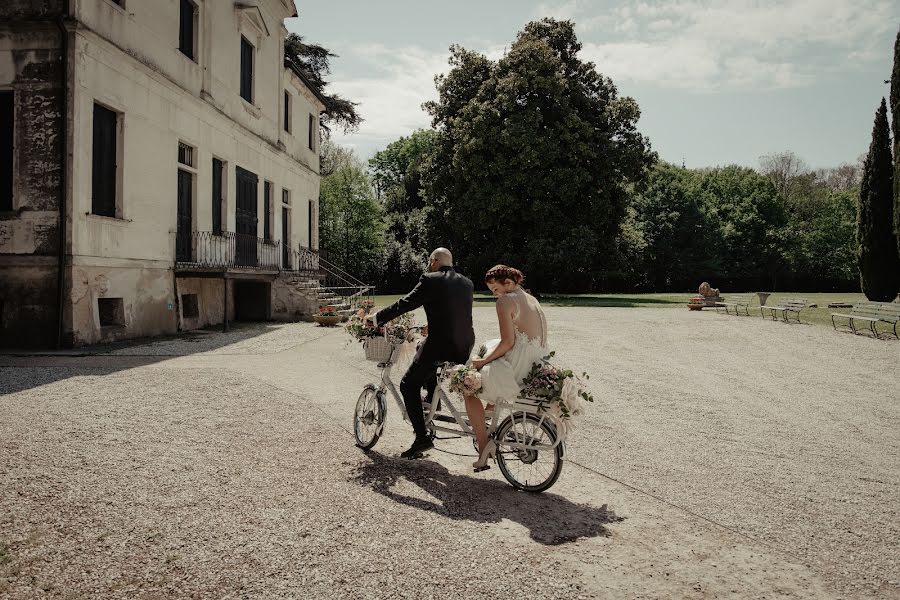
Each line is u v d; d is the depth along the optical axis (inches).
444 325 202.7
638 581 132.6
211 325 692.7
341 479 191.8
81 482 181.5
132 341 517.3
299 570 133.3
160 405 280.2
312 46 1350.9
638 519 166.7
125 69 513.0
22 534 147.4
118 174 512.7
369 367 410.0
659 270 2053.4
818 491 190.4
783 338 589.0
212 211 680.4
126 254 520.4
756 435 256.1
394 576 131.5
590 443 241.1
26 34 456.8
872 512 173.9
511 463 208.2
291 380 354.9
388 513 165.9
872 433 260.8
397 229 1975.9
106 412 264.1
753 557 145.1
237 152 738.2
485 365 190.9
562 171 1245.7
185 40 626.8
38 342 463.8
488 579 131.4
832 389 355.9
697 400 323.9
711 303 964.6
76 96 456.4
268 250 839.1
